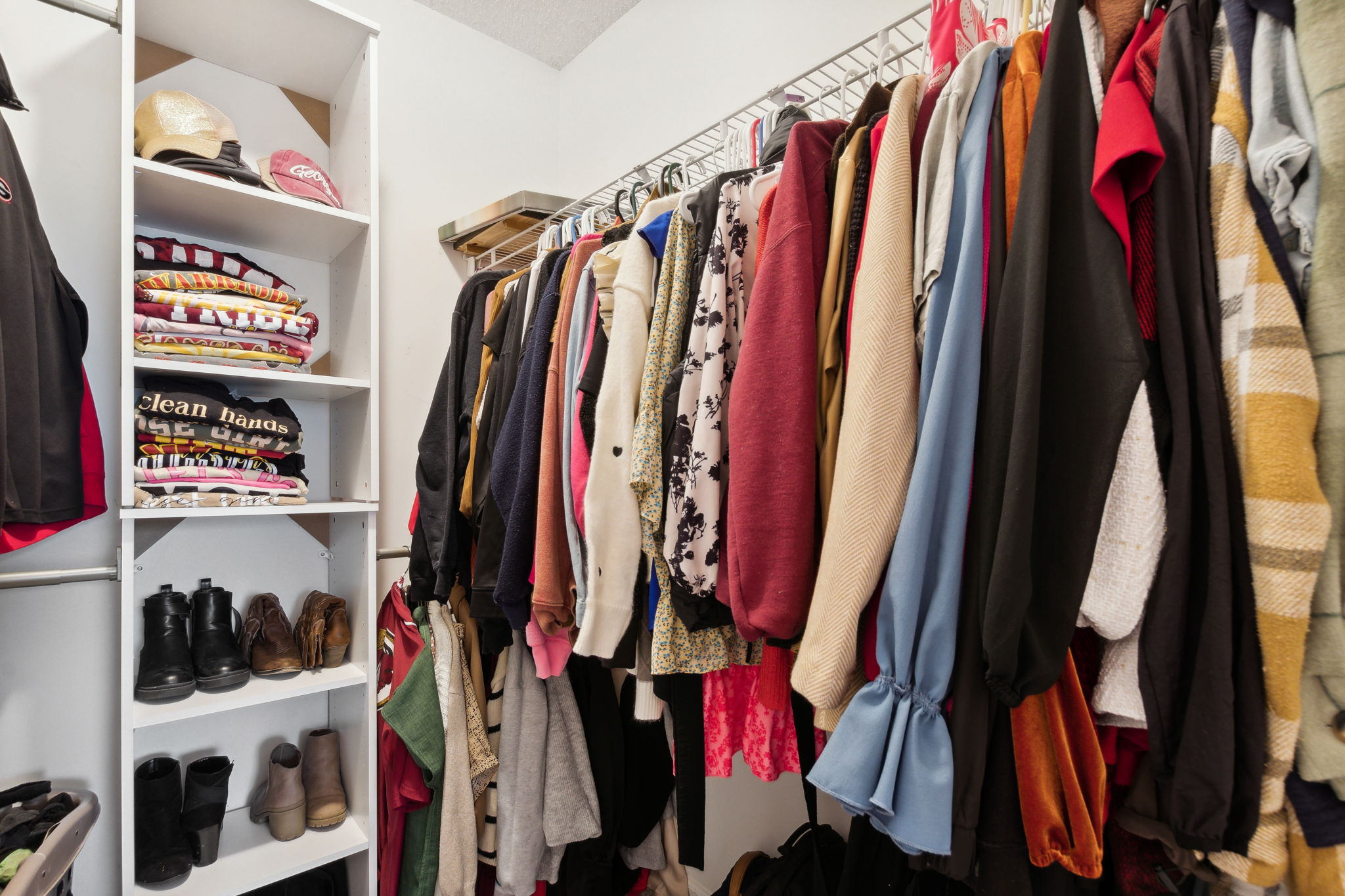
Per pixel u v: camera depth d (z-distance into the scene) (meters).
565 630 1.07
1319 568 0.40
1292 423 0.40
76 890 1.10
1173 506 0.44
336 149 1.42
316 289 1.45
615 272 0.87
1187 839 0.43
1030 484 0.45
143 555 1.21
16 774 1.07
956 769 0.49
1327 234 0.41
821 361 0.63
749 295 0.76
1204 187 0.45
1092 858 0.47
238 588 1.32
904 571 0.50
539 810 1.24
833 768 0.52
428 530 1.18
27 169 1.10
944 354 0.51
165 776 1.06
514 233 1.57
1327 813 0.42
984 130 0.54
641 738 1.40
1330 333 0.40
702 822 0.84
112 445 1.17
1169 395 0.45
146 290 1.03
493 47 1.89
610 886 1.33
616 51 1.83
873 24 1.20
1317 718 0.41
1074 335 0.46
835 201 0.64
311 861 1.11
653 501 0.77
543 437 0.93
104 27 1.18
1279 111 0.43
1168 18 0.48
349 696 1.29
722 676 0.90
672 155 1.64
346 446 1.36
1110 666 0.49
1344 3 0.41
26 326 0.87
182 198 1.10
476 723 1.25
